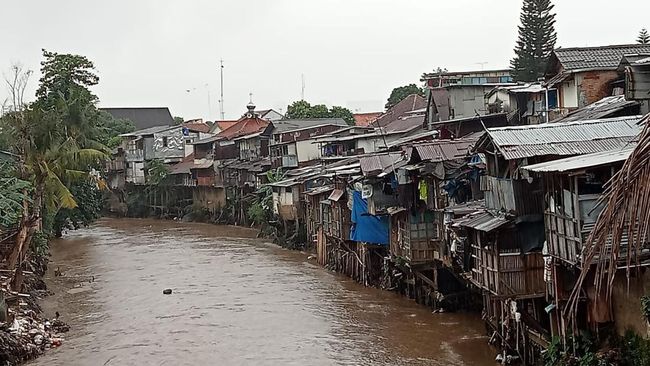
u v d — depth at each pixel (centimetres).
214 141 7519
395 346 2400
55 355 2436
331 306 3088
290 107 8362
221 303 3228
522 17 5006
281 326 2766
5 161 3822
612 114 2325
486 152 2066
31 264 3828
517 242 1941
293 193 5044
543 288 1942
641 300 1473
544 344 1841
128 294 3509
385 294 3303
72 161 3328
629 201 511
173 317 2978
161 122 11519
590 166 1445
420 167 2670
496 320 2203
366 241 3359
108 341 2614
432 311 2888
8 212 3272
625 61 2455
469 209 2330
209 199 7556
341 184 3853
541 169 1541
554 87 3158
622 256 1351
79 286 3766
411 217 2844
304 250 4916
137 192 8412
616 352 1562
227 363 2291
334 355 2336
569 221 1572
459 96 4384
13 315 2531
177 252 4984
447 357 2227
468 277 2284
